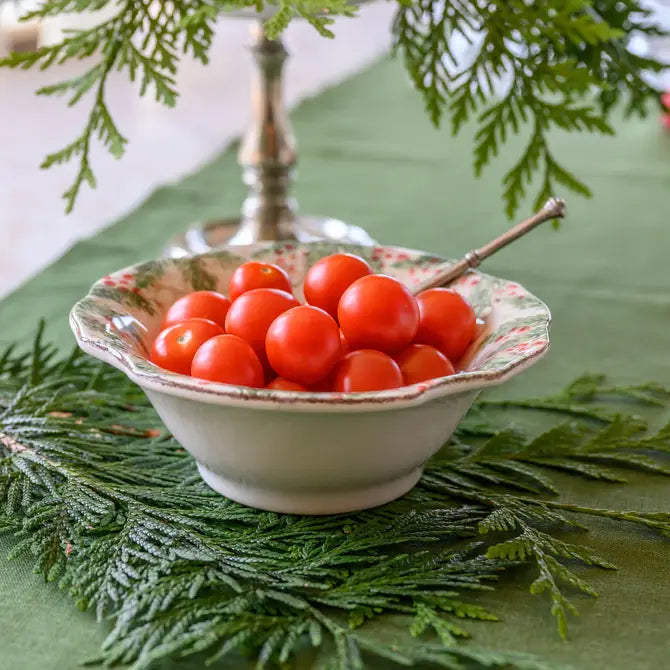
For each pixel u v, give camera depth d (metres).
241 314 0.53
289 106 1.42
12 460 0.57
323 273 0.56
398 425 0.50
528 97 0.68
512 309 0.56
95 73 0.66
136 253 0.89
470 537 0.54
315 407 0.47
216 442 0.51
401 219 1.01
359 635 0.47
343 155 1.22
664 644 0.47
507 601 0.49
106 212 1.39
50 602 0.49
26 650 0.46
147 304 0.58
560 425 0.61
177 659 0.46
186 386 0.48
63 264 0.86
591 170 1.17
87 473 0.56
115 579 0.50
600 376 0.70
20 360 0.65
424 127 1.34
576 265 0.89
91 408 0.62
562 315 0.79
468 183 1.13
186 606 0.48
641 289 0.84
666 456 0.61
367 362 0.51
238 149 1.25
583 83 0.65
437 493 0.56
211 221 0.93
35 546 0.51
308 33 2.71
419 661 0.46
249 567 0.50
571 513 0.56
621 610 0.49
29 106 1.95
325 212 1.02
